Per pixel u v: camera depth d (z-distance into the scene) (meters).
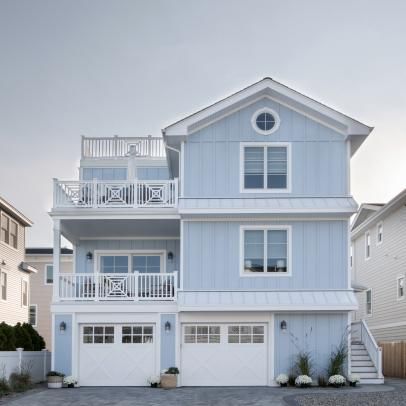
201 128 25.11
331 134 25.02
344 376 23.52
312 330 23.84
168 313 24.20
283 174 24.88
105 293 24.69
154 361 24.12
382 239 36.66
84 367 24.16
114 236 28.06
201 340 24.16
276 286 24.17
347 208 23.97
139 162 30.31
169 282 26.08
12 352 23.11
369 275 39.28
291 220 24.45
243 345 24.03
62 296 24.73
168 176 30.17
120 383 24.05
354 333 28.73
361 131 24.50
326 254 24.28
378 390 21.31
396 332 33.78
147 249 28.05
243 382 23.84
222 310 23.47
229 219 24.48
